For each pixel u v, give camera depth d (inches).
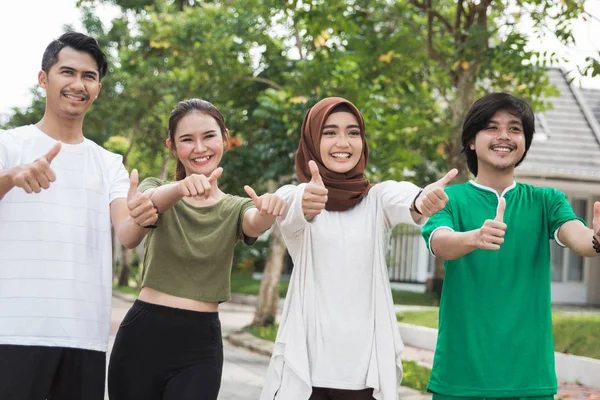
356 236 137.2
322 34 374.9
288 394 131.8
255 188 518.6
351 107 141.7
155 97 724.7
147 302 142.3
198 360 142.0
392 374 131.5
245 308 728.3
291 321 134.3
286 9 387.9
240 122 509.7
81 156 140.4
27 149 138.0
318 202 127.0
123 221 135.6
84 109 140.3
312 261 136.7
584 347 348.5
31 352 131.0
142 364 140.9
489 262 141.3
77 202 137.7
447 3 413.1
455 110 354.3
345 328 133.6
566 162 647.1
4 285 131.6
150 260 143.1
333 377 132.0
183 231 143.4
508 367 138.9
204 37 480.7
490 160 147.6
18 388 130.4
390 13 382.6
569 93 735.1
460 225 146.9
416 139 425.7
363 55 387.5
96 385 137.2
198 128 148.2
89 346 136.0
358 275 135.9
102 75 144.5
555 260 716.0
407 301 663.8
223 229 144.3
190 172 150.6
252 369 356.2
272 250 493.7
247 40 476.4
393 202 135.9
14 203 133.2
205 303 143.6
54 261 133.6
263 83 486.9
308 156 144.4
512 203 146.3
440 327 144.4
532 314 141.9
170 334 140.5
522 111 147.9
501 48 323.0
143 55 724.0
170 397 138.3
